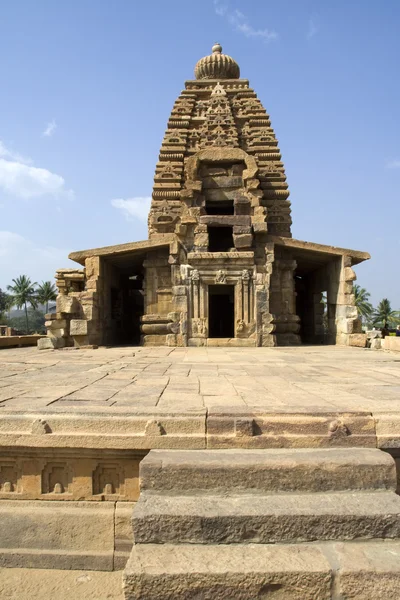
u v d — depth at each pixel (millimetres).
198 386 6844
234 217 20109
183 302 19531
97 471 4652
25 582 4191
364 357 13234
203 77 24750
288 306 20891
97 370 9336
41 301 68500
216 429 4449
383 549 3424
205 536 3510
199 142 22469
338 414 4586
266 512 3566
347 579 3172
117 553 4441
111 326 22016
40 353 15000
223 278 19625
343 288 20156
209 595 3152
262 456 4133
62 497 4656
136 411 4652
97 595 3996
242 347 18766
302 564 3254
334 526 3533
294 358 12859
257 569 3205
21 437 4551
